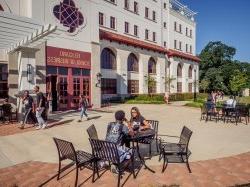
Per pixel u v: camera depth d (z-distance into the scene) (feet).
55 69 62.44
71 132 36.40
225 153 25.73
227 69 216.95
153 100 102.89
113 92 99.19
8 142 30.35
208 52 225.56
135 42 105.40
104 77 94.63
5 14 34.42
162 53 128.26
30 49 45.65
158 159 23.29
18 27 36.60
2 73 50.78
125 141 21.85
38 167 21.56
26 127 40.06
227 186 17.61
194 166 21.65
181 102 108.68
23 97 42.42
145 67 114.93
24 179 19.03
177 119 51.70
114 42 96.37
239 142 30.71
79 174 19.84
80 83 69.36
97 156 18.53
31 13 56.13
